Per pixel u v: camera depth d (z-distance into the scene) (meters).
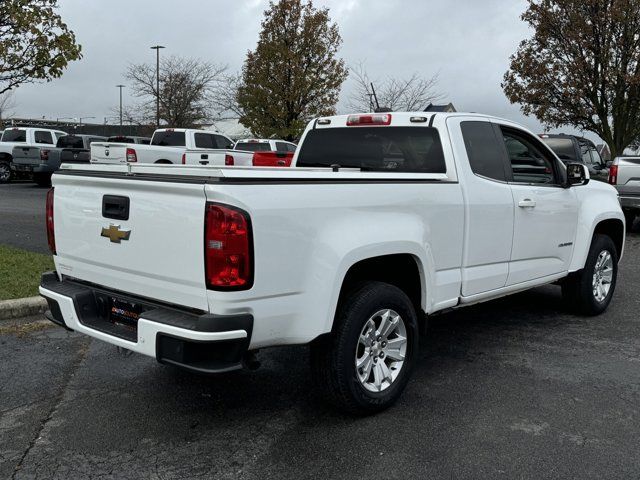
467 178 4.59
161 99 33.62
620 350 5.32
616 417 3.97
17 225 11.59
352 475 3.27
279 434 3.72
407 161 4.84
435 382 4.57
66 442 3.60
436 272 4.36
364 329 3.88
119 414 3.98
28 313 5.95
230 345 3.23
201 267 3.20
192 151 14.38
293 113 25.73
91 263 3.88
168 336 3.21
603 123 23.50
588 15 22.38
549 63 23.61
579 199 5.96
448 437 3.69
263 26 25.44
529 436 3.71
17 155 21.03
